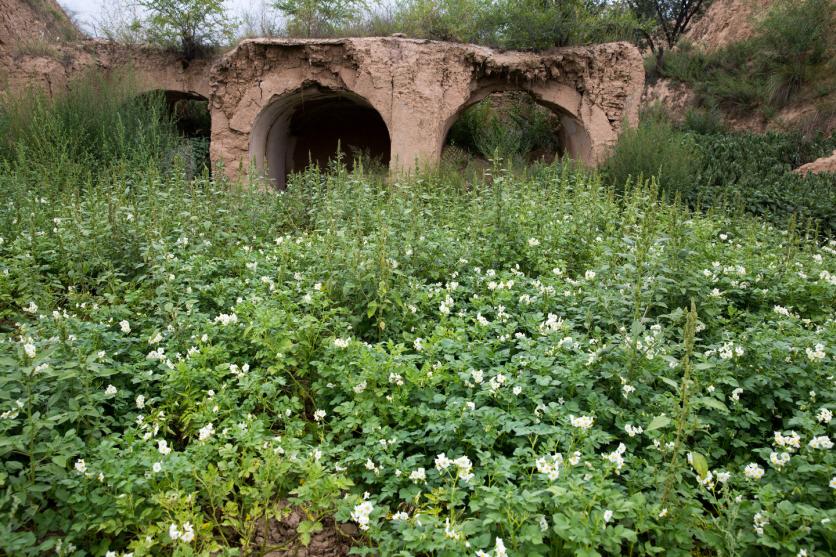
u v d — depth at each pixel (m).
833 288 5.56
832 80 18.14
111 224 6.10
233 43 16.72
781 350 3.82
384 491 3.05
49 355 3.29
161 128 14.44
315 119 18.38
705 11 28.19
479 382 3.66
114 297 4.86
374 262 4.86
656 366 3.66
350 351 3.99
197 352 3.96
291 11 15.37
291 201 8.61
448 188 10.12
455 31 14.52
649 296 4.46
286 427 3.60
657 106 19.81
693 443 3.49
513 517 2.60
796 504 2.76
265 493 2.98
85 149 11.17
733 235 7.74
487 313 4.89
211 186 8.20
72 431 3.05
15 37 17.69
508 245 6.33
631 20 14.91
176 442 3.69
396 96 13.38
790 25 19.38
